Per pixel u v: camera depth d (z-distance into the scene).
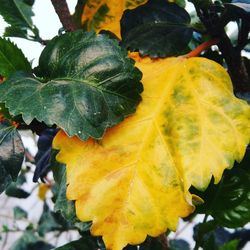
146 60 0.24
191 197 0.20
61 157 0.21
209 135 0.21
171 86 0.23
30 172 0.60
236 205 0.25
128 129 0.21
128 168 0.21
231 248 0.29
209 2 0.24
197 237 0.29
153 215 0.20
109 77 0.21
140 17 0.25
